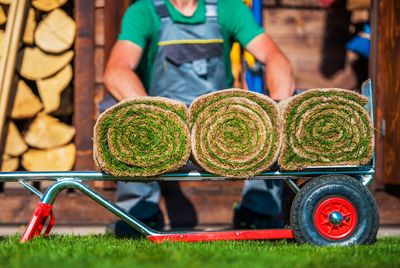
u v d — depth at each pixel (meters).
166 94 5.02
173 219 6.66
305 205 3.99
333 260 3.32
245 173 3.96
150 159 3.91
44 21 6.35
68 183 4.00
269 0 7.89
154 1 4.97
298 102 3.98
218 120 3.93
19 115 6.34
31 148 6.40
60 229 6.22
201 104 3.95
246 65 6.25
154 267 2.98
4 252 3.49
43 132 6.38
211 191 6.72
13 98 6.31
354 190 4.02
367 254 3.57
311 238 3.99
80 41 6.39
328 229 4.01
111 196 6.52
